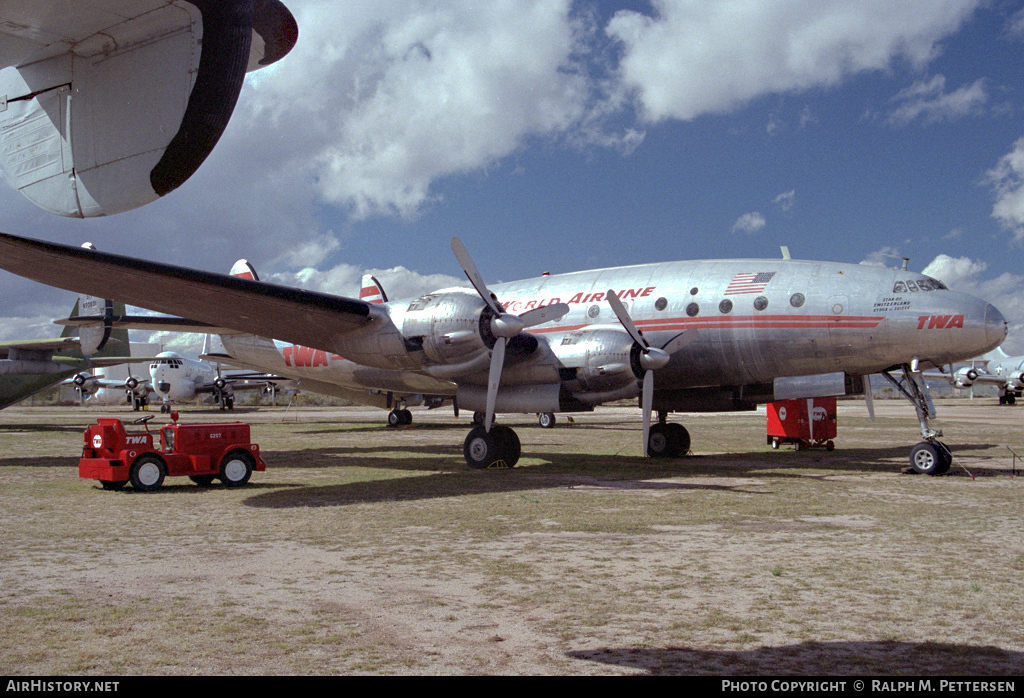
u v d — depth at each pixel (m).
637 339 11.83
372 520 7.94
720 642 4.16
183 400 50.53
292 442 20.19
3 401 27.02
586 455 16.11
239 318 11.38
